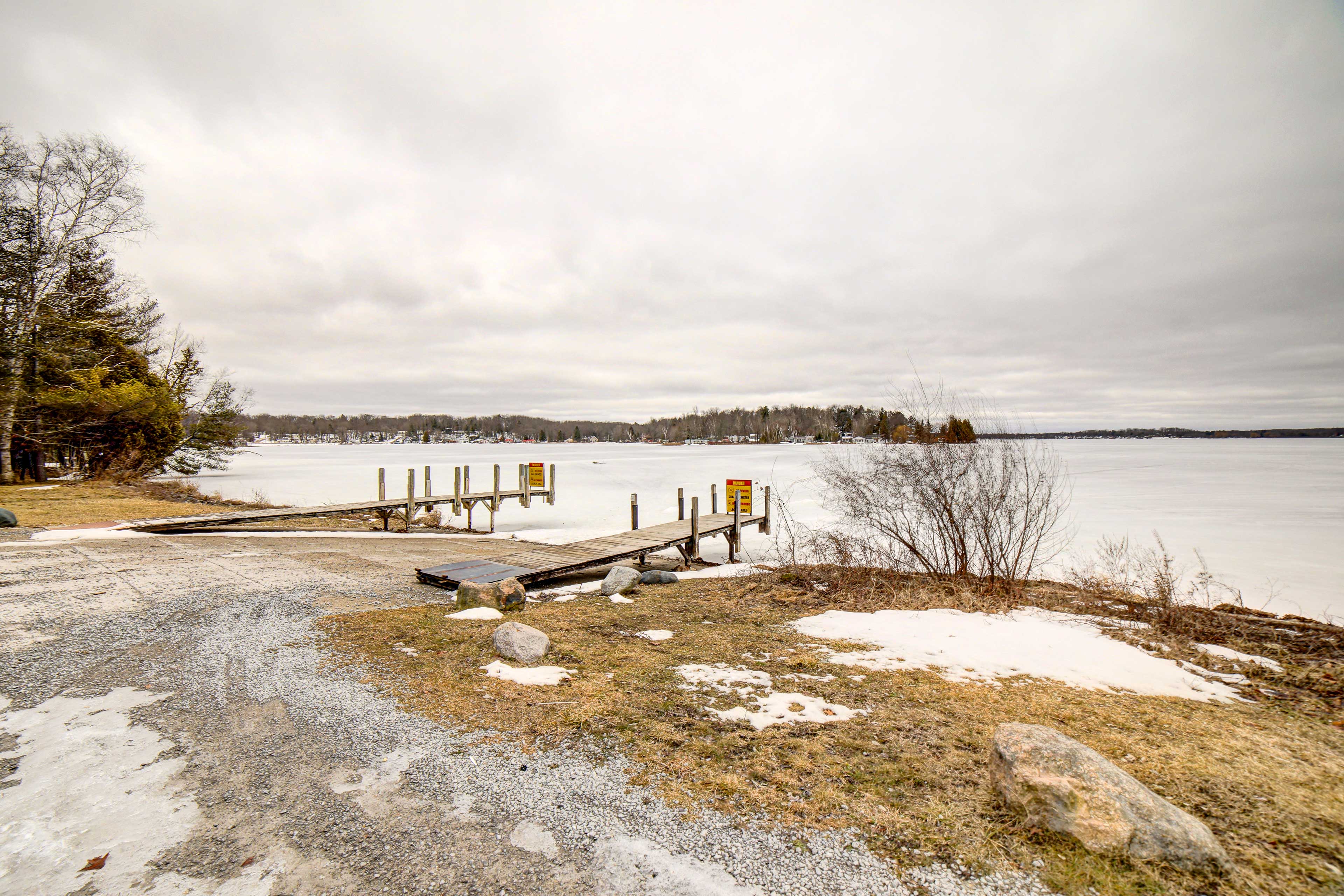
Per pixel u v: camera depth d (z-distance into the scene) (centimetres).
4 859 233
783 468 3991
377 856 240
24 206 1934
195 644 509
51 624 548
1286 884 220
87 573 768
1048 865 231
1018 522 982
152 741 336
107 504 1556
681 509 1422
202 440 2764
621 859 238
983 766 313
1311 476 3269
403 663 470
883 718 379
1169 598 632
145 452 2494
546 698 404
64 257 2041
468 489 1895
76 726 353
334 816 267
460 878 227
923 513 830
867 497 846
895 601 711
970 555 850
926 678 455
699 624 628
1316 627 605
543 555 966
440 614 629
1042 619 628
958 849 242
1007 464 772
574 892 219
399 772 306
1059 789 250
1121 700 412
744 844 247
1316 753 332
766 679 450
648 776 303
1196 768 313
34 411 2091
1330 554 1195
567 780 299
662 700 404
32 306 1964
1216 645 545
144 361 2562
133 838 249
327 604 663
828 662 492
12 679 421
